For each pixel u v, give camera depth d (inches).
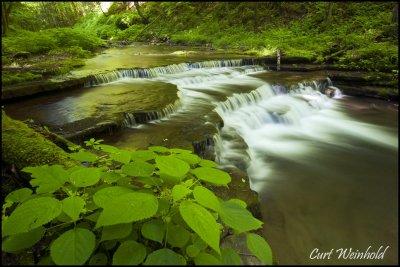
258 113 391.9
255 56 655.1
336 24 757.3
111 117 280.8
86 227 56.8
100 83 442.6
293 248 184.7
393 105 452.8
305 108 434.9
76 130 253.0
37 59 631.2
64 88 396.5
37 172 59.1
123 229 48.1
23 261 55.0
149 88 402.9
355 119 420.2
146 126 280.5
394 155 319.6
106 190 54.2
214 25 1031.0
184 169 55.6
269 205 228.1
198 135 253.1
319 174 277.7
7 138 122.8
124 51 848.9
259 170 283.0
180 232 51.8
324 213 220.2
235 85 462.6
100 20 1593.3
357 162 304.3
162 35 1123.9
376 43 594.2
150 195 47.6
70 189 61.0
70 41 834.2
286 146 338.6
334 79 522.9
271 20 921.5
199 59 631.8
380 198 240.2
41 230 51.4
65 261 41.8
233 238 79.5
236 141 279.7
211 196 51.6
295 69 565.0
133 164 61.6
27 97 361.1
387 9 741.9
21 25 1246.3
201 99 378.6
